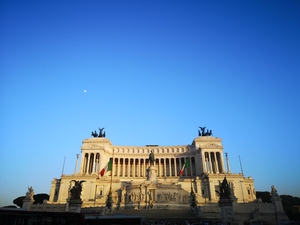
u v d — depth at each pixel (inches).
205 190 4271.7
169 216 2706.7
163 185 3587.6
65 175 4424.2
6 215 1362.0
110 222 1758.1
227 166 4916.3
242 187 4224.9
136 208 3378.4
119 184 4426.7
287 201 4574.3
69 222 1462.8
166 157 5851.4
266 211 2938.0
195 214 2795.3
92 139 5684.1
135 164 5999.0
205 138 5659.5
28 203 2987.2
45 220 1422.2
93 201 3937.0
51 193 4357.8
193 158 5767.7
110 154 5812.0
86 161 5329.7
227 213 2148.1
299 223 2416.3
